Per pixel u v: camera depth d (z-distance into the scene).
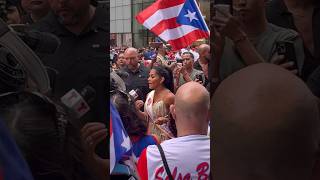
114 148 1.71
